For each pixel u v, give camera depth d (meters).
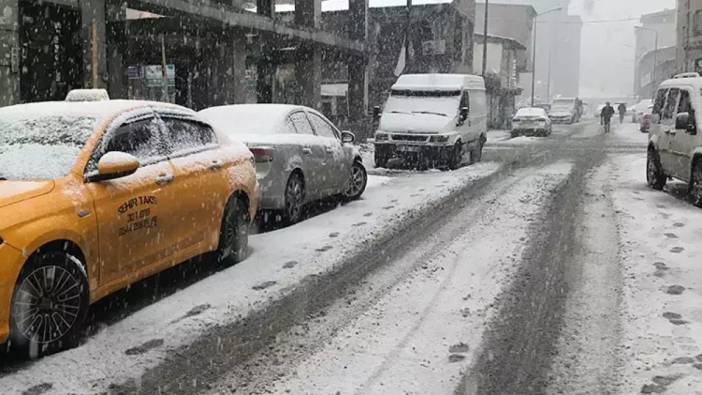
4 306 4.50
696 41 40.16
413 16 37.94
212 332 5.36
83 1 16.09
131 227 5.60
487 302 6.03
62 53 17.55
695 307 5.77
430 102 18.02
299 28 23.70
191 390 4.36
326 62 32.78
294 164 9.48
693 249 7.78
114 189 5.48
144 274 5.84
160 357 4.88
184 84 27.73
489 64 52.69
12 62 14.18
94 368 4.70
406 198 11.98
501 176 15.36
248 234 8.25
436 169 17.45
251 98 32.44
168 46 22.73
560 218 9.88
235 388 4.38
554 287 6.45
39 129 5.71
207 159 6.90
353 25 30.67
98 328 5.46
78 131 5.65
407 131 17.16
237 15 20.17
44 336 4.84
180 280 6.80
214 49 21.89
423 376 4.52
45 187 5.01
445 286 6.53
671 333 5.20
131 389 4.38
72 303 5.01
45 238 4.74
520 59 61.47
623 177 15.14
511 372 4.59
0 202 4.70
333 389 4.34
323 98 38.28
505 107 53.41
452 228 9.20
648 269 6.97
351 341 5.15
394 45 38.72
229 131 9.44
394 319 5.63
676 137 11.66
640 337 5.15
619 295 6.17
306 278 6.84
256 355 4.91
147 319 5.66
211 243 6.85
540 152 23.27
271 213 9.43
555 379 4.48
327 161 10.59
